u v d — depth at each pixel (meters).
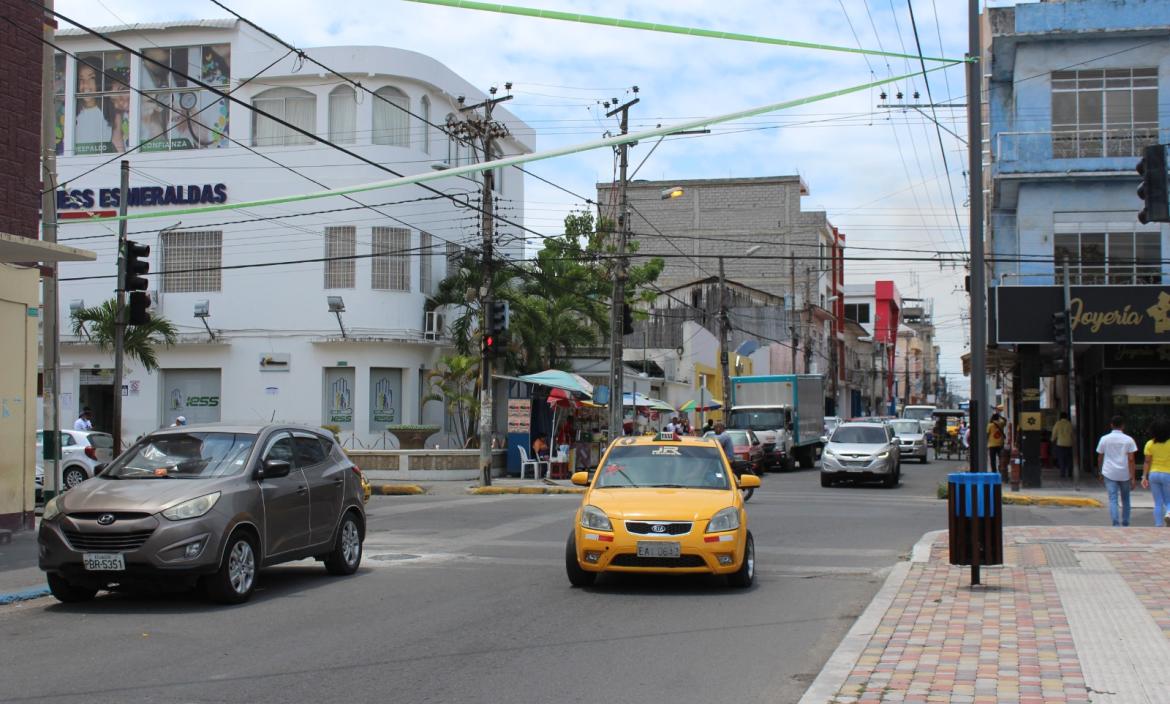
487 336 28.75
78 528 10.66
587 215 38.41
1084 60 29.81
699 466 13.02
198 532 10.73
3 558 14.84
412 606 11.14
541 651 8.88
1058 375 36.97
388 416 36.25
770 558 14.92
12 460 17.11
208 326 36.31
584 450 32.19
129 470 11.88
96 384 37.38
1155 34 29.34
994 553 11.27
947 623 9.45
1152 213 11.71
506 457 34.44
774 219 69.19
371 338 35.53
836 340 76.88
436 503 24.98
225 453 12.02
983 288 16.55
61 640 9.38
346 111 36.56
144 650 8.95
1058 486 28.84
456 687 7.66
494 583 12.76
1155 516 17.83
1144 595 10.82
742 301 64.31
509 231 44.25
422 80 37.12
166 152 37.09
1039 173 29.38
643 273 40.88
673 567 11.52
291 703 7.21
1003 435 32.50
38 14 17.89
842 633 9.63
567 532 18.48
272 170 36.53
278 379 36.16
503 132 30.23
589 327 39.31
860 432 32.06
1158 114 29.52
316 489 12.84
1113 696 6.84
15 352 17.19
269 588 12.43
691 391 53.91
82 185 37.50
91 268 37.28
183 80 37.16
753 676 7.99
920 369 131.38
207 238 36.84
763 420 41.28
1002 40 30.03
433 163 37.72
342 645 9.14
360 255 34.81
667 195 30.41
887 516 21.19
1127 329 27.94
